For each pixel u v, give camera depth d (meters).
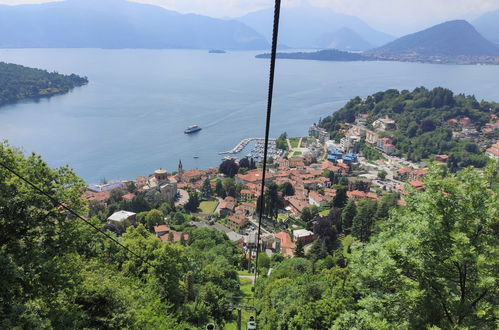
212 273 70.94
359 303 23.17
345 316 24.69
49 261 29.28
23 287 27.94
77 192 36.19
